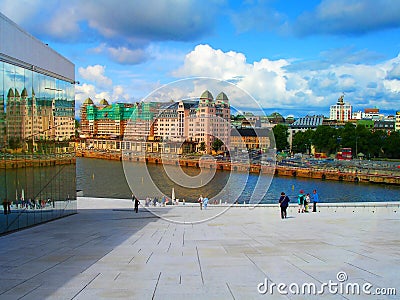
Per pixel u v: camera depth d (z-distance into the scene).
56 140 23.22
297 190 72.75
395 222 18.02
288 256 9.41
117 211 27.97
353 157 118.38
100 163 102.31
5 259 9.71
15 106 17.67
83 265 8.71
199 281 7.14
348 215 22.23
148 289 6.65
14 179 17.38
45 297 6.27
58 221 21.62
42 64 20.84
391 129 186.62
